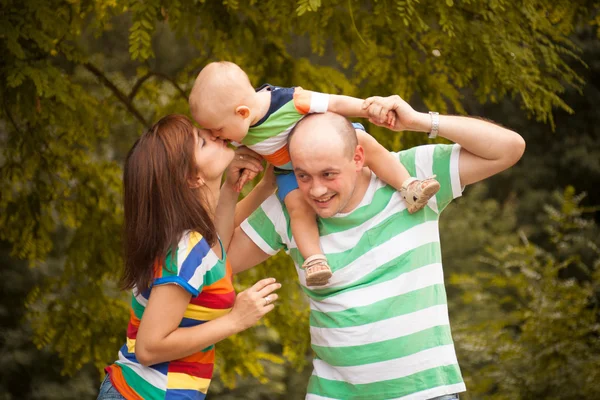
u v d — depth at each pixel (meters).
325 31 8.80
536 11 8.66
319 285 4.62
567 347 12.05
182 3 7.89
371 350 4.53
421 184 4.47
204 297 4.29
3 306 16.77
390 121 4.49
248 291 4.30
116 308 10.50
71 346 10.23
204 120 4.35
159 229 4.16
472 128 4.50
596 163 23.44
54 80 7.65
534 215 23.84
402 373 4.51
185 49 17.61
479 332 13.46
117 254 10.17
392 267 4.57
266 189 5.08
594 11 9.32
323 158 4.29
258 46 9.13
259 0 8.63
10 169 9.79
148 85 10.91
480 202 24.75
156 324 4.14
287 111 4.44
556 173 24.14
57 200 10.35
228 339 10.40
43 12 7.57
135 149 4.29
